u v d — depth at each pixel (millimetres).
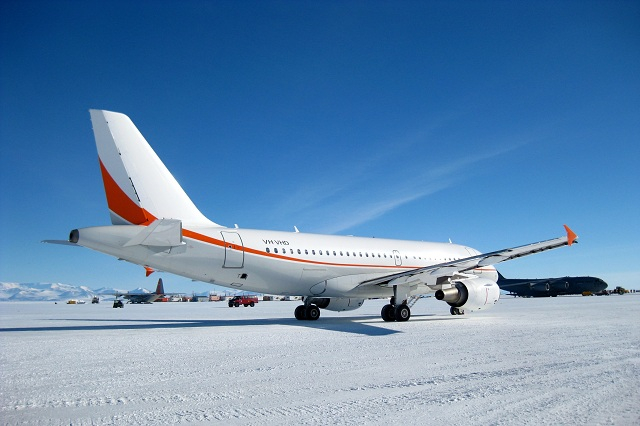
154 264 14930
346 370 7473
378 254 20406
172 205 15516
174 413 5020
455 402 5398
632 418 4723
